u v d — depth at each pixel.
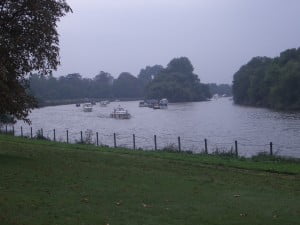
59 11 22.66
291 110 113.38
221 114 109.81
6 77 20.16
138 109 158.00
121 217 11.20
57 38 22.66
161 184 16.23
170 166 21.53
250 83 151.88
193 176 18.72
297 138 50.75
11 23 21.33
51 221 10.38
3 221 10.08
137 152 27.19
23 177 15.76
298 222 11.33
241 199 14.09
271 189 16.34
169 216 11.58
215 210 12.36
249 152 37.97
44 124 87.12
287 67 124.19
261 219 11.52
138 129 71.31
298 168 21.17
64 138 50.72
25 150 25.75
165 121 91.50
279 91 119.31
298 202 13.87
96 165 20.50
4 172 16.55
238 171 20.78
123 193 14.12
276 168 21.19
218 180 17.95
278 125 70.12
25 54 21.77
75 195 13.37
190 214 11.84
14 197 12.51
